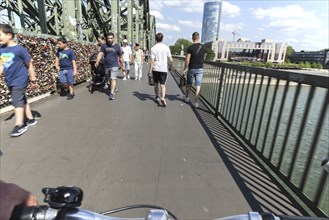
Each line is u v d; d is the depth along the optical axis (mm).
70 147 3473
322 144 2705
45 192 912
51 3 16594
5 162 2984
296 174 2938
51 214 843
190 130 4406
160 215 869
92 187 2535
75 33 9805
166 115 5328
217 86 5613
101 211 2184
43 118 4762
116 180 2682
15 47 3631
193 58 6004
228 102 4832
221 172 2941
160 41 5969
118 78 11625
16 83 3686
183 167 3027
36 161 3033
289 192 2582
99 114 5188
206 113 5703
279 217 872
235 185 2676
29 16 17688
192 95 7863
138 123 4672
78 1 12070
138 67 11219
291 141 3305
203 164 3129
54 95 7012
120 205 2275
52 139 3740
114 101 6520
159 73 6031
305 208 2326
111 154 3305
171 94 7855
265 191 2586
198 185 2648
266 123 3348
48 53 6727
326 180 2107
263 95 3494
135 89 8594
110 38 6363
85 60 9953
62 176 2719
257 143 3432
